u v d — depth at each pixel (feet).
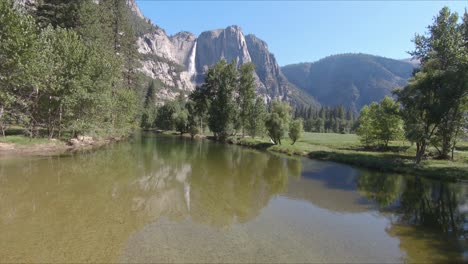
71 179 56.39
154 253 28.04
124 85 184.65
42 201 42.42
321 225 38.34
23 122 95.86
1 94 76.18
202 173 71.67
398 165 84.94
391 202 50.78
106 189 50.78
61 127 107.86
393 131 134.31
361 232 36.24
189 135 257.34
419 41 101.55
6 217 35.73
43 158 77.61
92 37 128.47
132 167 73.82
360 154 111.75
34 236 30.60
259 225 37.37
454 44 91.66
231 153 120.67
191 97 235.81
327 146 151.02
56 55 92.73
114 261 26.05
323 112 586.45
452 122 89.35
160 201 45.78
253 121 185.37
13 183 51.37
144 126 373.61
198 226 36.01
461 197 54.90
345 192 57.41
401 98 90.53
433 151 112.57
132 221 36.45
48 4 122.83
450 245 32.83
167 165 80.33
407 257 29.53
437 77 82.43
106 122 132.36
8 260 25.27
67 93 95.76
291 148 129.39
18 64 74.23
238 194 52.70
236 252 29.12
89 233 32.07
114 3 169.68
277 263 27.17
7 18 73.67
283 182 65.00
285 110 148.97
